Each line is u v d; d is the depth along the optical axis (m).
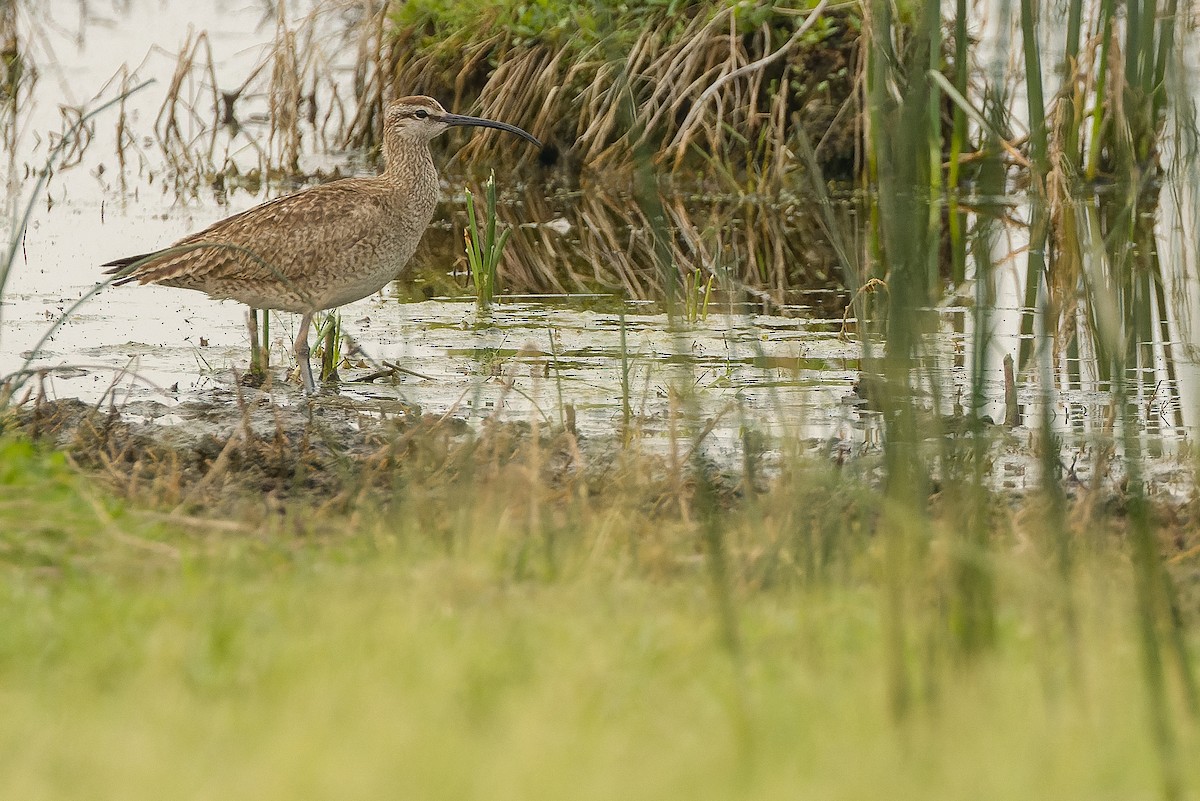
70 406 13.17
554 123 24.84
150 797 5.45
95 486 10.38
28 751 5.85
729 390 14.53
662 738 6.20
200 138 26.23
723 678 6.92
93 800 5.44
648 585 8.55
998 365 15.57
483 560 8.78
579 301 18.62
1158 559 7.65
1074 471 12.25
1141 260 18.05
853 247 11.22
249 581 8.35
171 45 29.42
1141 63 22.09
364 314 17.84
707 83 24.14
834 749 6.12
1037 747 6.19
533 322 17.44
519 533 9.45
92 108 26.53
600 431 13.23
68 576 8.40
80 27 30.20
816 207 23.11
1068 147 22.23
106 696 6.50
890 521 7.33
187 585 8.05
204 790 5.52
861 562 9.20
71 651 6.98
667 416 13.73
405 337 16.03
